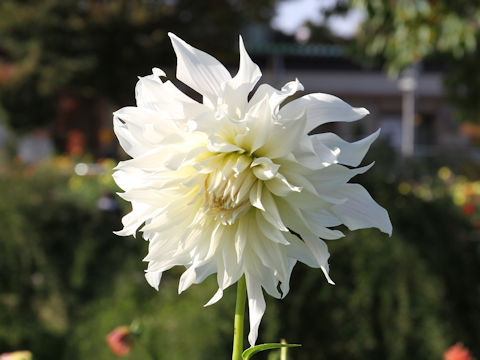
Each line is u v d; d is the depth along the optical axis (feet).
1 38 56.70
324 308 11.10
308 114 3.38
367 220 3.37
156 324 11.07
